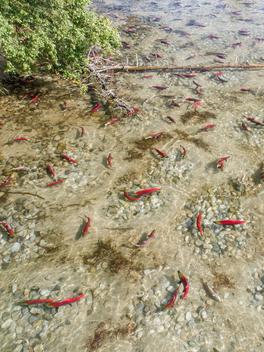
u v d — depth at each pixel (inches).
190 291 212.5
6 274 222.5
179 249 237.0
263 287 213.8
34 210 263.3
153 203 268.7
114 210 264.1
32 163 303.9
